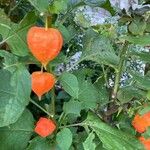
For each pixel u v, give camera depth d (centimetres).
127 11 43
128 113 46
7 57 38
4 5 48
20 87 37
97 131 41
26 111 44
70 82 39
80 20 49
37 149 42
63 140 41
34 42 33
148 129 44
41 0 34
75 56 73
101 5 46
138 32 41
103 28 48
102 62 46
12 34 37
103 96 49
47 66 39
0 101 37
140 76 44
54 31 34
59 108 64
